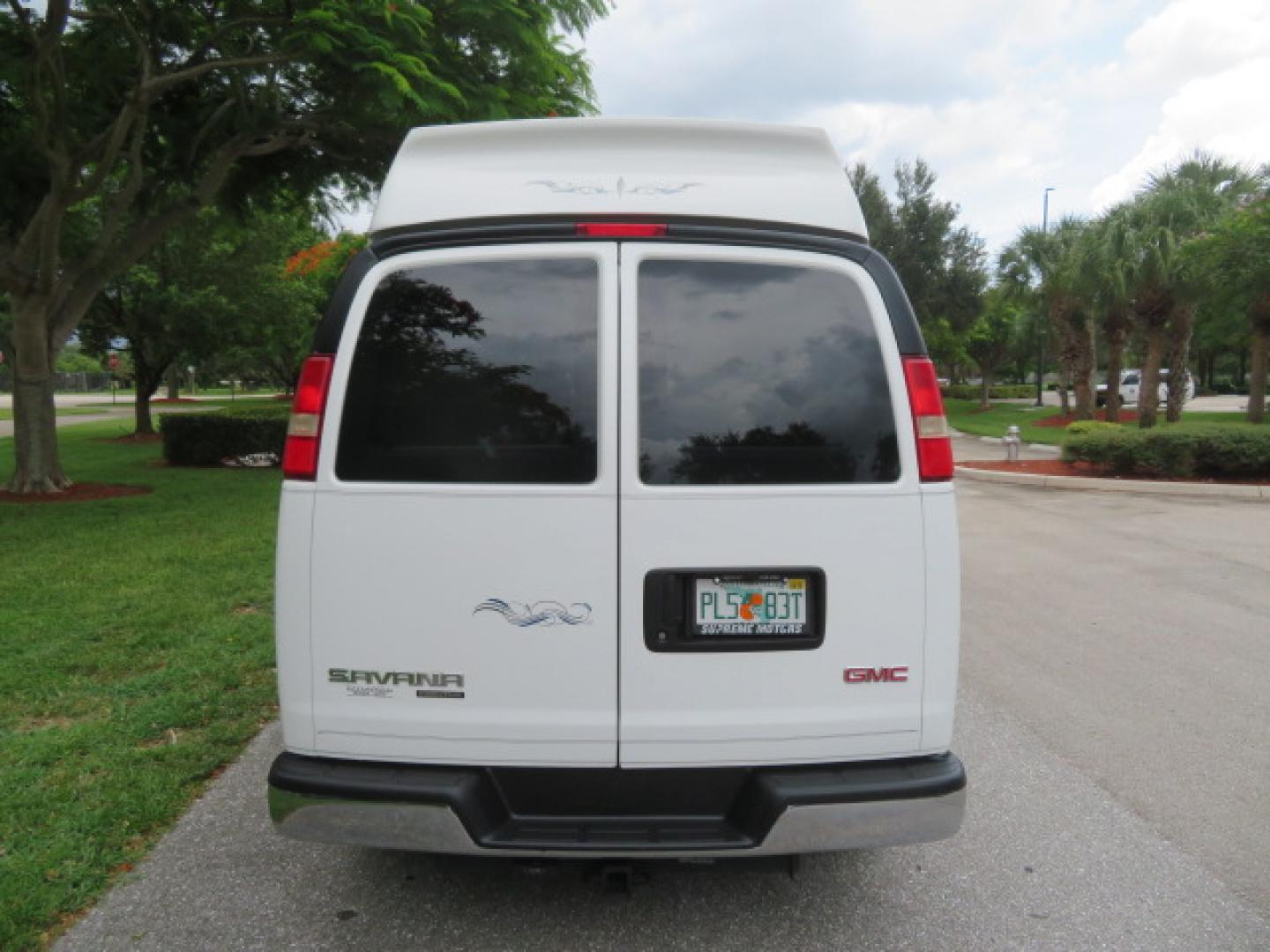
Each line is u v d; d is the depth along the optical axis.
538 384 2.56
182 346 21.66
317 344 2.59
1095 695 4.93
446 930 2.84
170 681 4.84
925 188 34.06
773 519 2.54
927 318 34.84
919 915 2.94
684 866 2.70
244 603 6.38
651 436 2.54
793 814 2.49
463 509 2.51
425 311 2.60
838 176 2.84
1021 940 2.81
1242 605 6.75
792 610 2.56
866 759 2.61
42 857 3.15
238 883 3.08
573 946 2.77
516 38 9.93
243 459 15.76
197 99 11.98
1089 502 12.02
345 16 8.72
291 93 11.82
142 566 7.50
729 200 2.72
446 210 2.70
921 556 2.59
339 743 2.59
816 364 2.61
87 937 2.78
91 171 12.90
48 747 3.97
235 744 4.13
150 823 3.43
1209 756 4.14
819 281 2.64
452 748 2.56
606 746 2.55
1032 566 8.12
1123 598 6.98
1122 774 3.97
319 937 2.80
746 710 2.55
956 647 2.62
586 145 2.79
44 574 7.20
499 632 2.53
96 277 12.29
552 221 2.67
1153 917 2.93
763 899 3.03
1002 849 3.35
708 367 2.58
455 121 9.71
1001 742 4.31
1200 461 13.18
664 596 2.53
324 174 13.91
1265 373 18.36
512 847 2.50
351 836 2.52
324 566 2.55
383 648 2.54
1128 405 35.50
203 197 12.06
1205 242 18.34
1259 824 3.53
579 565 2.51
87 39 10.56
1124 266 20.22
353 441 2.55
